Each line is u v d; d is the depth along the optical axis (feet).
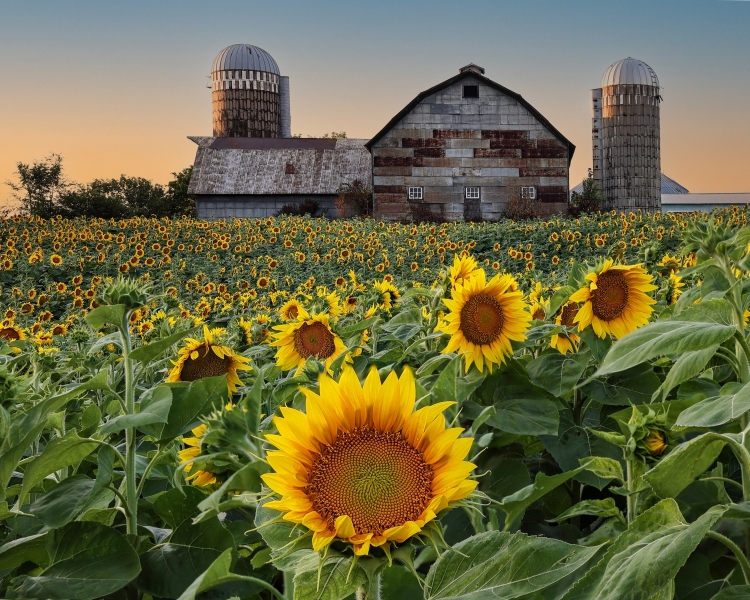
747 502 5.25
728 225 7.42
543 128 157.58
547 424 8.38
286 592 4.88
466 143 157.07
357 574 4.25
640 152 189.67
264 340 17.87
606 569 5.08
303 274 75.00
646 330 6.40
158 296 6.88
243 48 246.06
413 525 4.23
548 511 8.80
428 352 10.28
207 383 6.65
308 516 4.27
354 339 12.60
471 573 4.72
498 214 157.48
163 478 8.46
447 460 4.50
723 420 5.66
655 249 18.74
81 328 22.89
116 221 114.83
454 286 9.80
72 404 10.19
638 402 9.21
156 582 6.02
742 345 6.24
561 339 10.59
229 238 93.20
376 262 81.25
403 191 156.87
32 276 73.41
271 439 4.67
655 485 5.73
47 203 221.25
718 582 6.14
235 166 187.83
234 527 6.87
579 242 85.15
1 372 6.40
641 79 188.03
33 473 6.14
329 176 186.19
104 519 6.76
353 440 4.58
